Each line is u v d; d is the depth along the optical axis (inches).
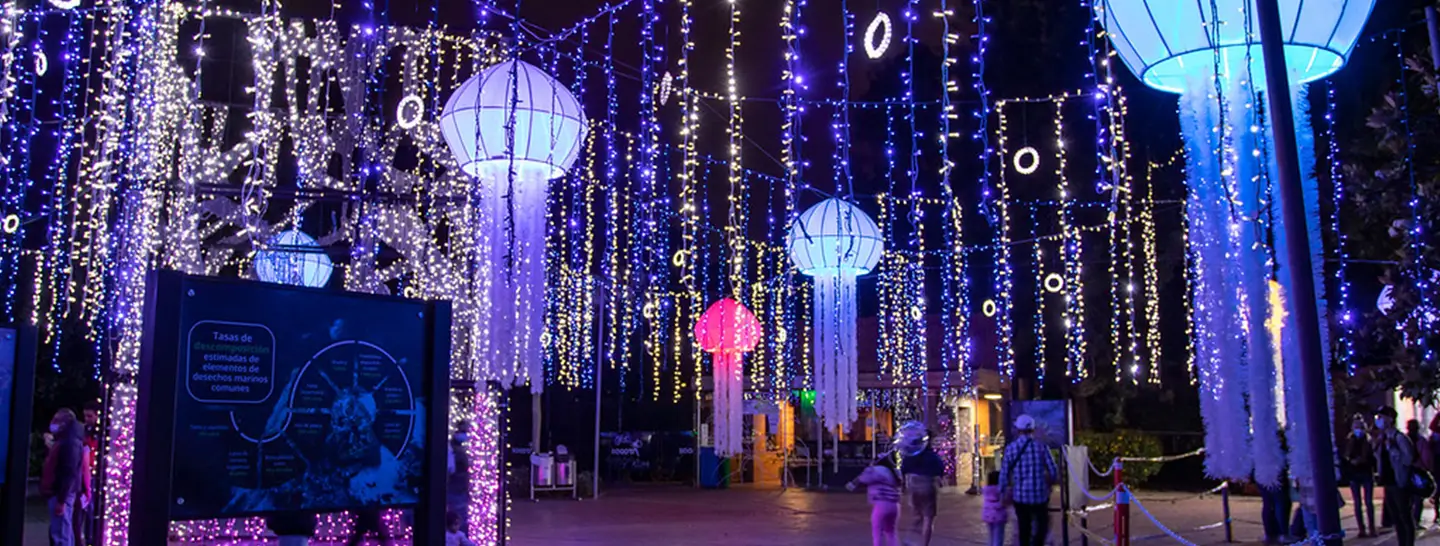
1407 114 479.5
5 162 576.1
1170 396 988.6
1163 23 267.7
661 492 889.5
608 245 882.8
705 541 560.1
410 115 464.1
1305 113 286.8
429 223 439.5
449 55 617.0
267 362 252.5
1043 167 1045.8
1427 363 462.9
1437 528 573.6
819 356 628.7
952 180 1093.8
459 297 423.2
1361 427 585.6
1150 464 937.5
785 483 943.0
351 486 263.9
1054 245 1044.5
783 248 1059.3
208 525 370.9
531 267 370.0
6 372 306.0
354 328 269.6
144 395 233.8
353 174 454.0
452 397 418.6
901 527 622.5
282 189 386.3
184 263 401.7
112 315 398.6
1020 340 1050.7
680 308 1170.6
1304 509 393.7
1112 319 981.8
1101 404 1048.8
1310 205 286.5
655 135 735.7
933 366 1060.5
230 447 244.5
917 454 473.7
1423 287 458.9
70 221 757.9
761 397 978.7
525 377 370.6
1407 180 488.4
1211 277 278.4
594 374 1103.6
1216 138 277.0
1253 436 271.7
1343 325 559.5
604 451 1039.6
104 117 494.0
